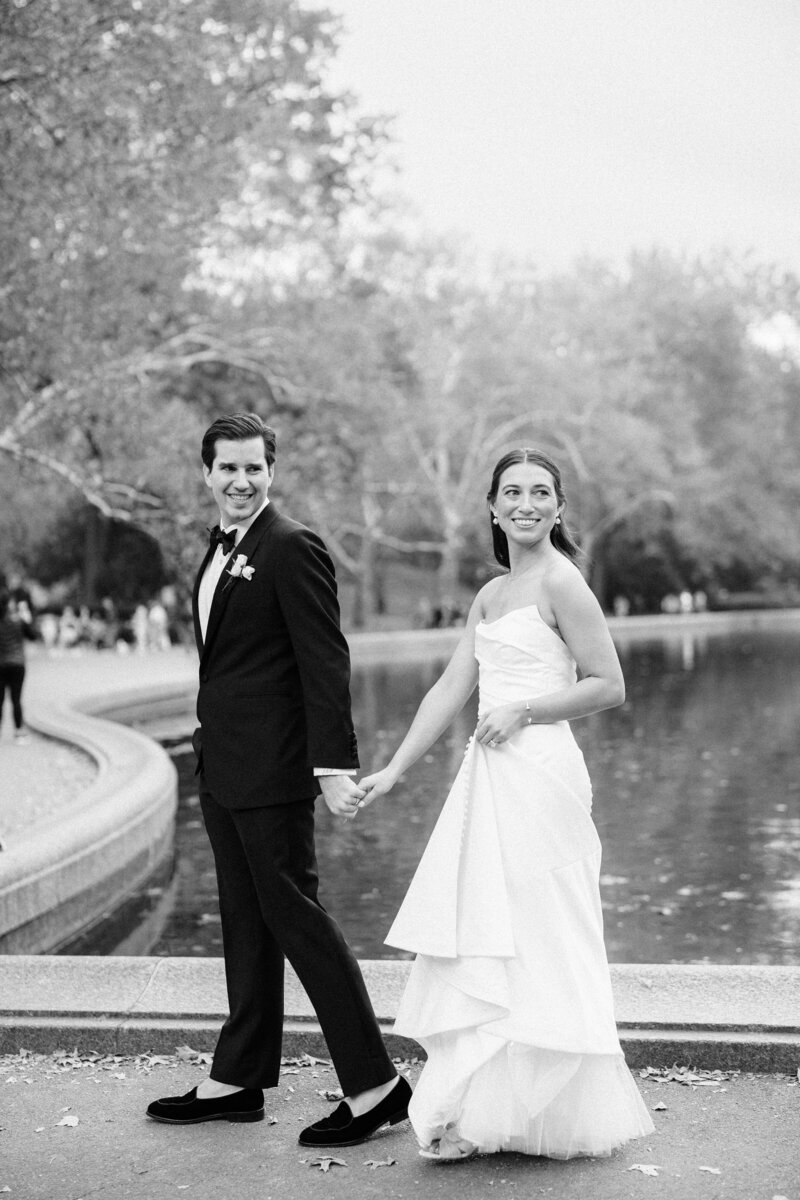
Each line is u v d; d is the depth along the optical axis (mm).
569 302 54281
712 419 64938
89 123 13477
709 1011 4418
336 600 3883
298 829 3904
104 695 21594
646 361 60938
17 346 14492
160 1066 4430
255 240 22500
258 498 3998
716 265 64625
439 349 46406
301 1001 4734
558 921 3615
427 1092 3564
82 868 7910
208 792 3945
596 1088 3570
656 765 14000
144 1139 3844
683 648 40625
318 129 20312
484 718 3734
